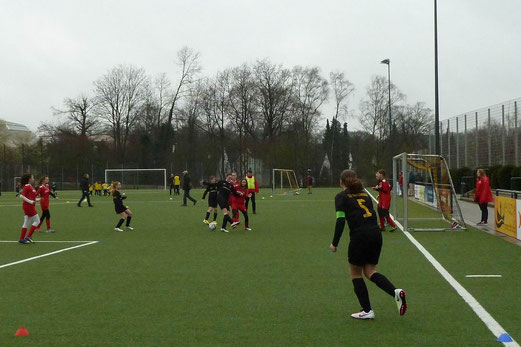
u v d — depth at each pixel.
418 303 6.42
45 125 69.19
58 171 61.53
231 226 15.79
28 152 66.19
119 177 60.88
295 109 63.88
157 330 5.40
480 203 15.80
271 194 41.66
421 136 73.50
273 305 6.41
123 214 15.44
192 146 65.69
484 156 30.03
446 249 11.07
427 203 22.86
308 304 6.45
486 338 5.01
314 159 66.75
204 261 9.79
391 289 5.56
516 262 9.37
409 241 12.47
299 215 20.41
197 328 5.46
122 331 5.38
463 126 33.25
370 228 5.68
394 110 69.88
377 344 4.86
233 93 64.06
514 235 12.85
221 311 6.14
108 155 66.19
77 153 63.38
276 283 7.73
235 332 5.30
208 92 65.81
